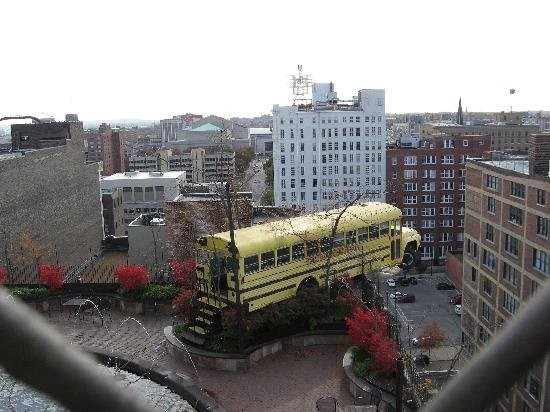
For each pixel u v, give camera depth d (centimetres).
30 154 5562
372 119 11050
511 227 4188
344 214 3247
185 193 6084
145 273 3750
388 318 3006
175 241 5072
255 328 2767
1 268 4447
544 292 423
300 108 11719
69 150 6512
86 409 489
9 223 5112
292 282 2931
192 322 2948
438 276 9269
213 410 2306
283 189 11188
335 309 2980
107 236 8081
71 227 6481
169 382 2548
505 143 17762
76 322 3447
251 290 2758
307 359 2809
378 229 3388
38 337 441
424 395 2370
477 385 446
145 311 3600
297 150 11056
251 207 4988
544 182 3716
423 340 5397
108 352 2855
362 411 2167
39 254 5503
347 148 11100
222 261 2802
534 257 3872
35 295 3688
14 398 2155
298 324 2964
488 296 4616
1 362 434
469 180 4966
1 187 4997
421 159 10225
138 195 10319
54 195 6075
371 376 2469
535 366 450
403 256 3662
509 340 431
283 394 2494
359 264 3262
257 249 2755
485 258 4666
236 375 2680
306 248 2981
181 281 3644
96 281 5781
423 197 10356
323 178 11156
